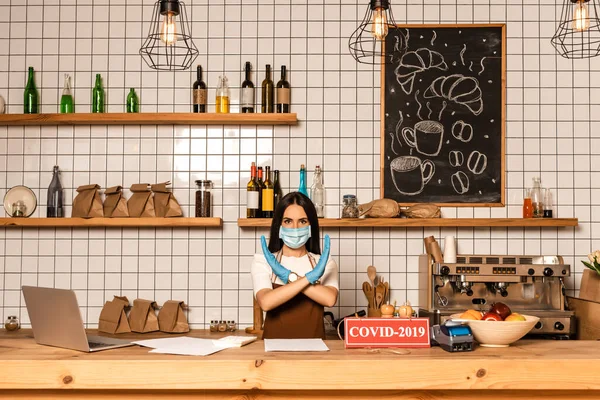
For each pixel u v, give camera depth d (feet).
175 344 6.75
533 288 11.34
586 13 8.09
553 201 12.42
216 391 6.15
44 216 12.30
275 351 6.41
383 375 5.87
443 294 11.32
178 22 12.47
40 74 12.46
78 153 12.36
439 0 12.50
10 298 12.25
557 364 5.93
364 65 12.46
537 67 12.51
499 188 12.37
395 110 12.44
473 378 5.90
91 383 5.80
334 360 5.89
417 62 12.49
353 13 12.49
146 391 6.14
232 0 12.49
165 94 12.42
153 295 12.23
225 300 12.23
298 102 12.42
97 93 12.21
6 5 12.48
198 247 12.27
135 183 12.36
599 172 12.42
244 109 12.09
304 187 12.19
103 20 12.49
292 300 9.24
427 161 12.39
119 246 12.27
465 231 12.34
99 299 12.24
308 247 9.64
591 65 12.52
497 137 12.43
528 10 12.53
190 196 12.35
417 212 11.81
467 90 12.46
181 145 12.39
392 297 12.25
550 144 12.45
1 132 12.39
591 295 11.37
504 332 6.56
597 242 12.38
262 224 11.62
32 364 5.82
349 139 12.40
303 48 12.47
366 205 11.84
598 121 12.48
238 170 12.35
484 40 12.51
